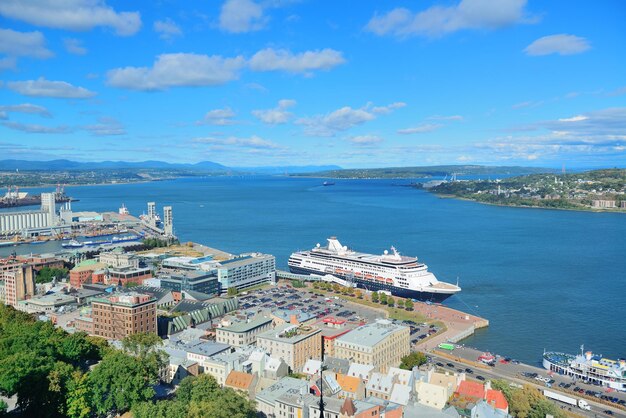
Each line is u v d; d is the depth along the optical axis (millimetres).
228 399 192750
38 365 196875
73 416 192250
